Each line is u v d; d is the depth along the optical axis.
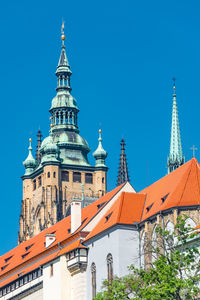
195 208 177.88
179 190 182.38
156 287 126.81
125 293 145.88
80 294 198.50
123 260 185.62
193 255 132.38
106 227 193.50
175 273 128.38
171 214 178.38
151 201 192.62
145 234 184.62
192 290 132.88
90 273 197.75
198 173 185.50
